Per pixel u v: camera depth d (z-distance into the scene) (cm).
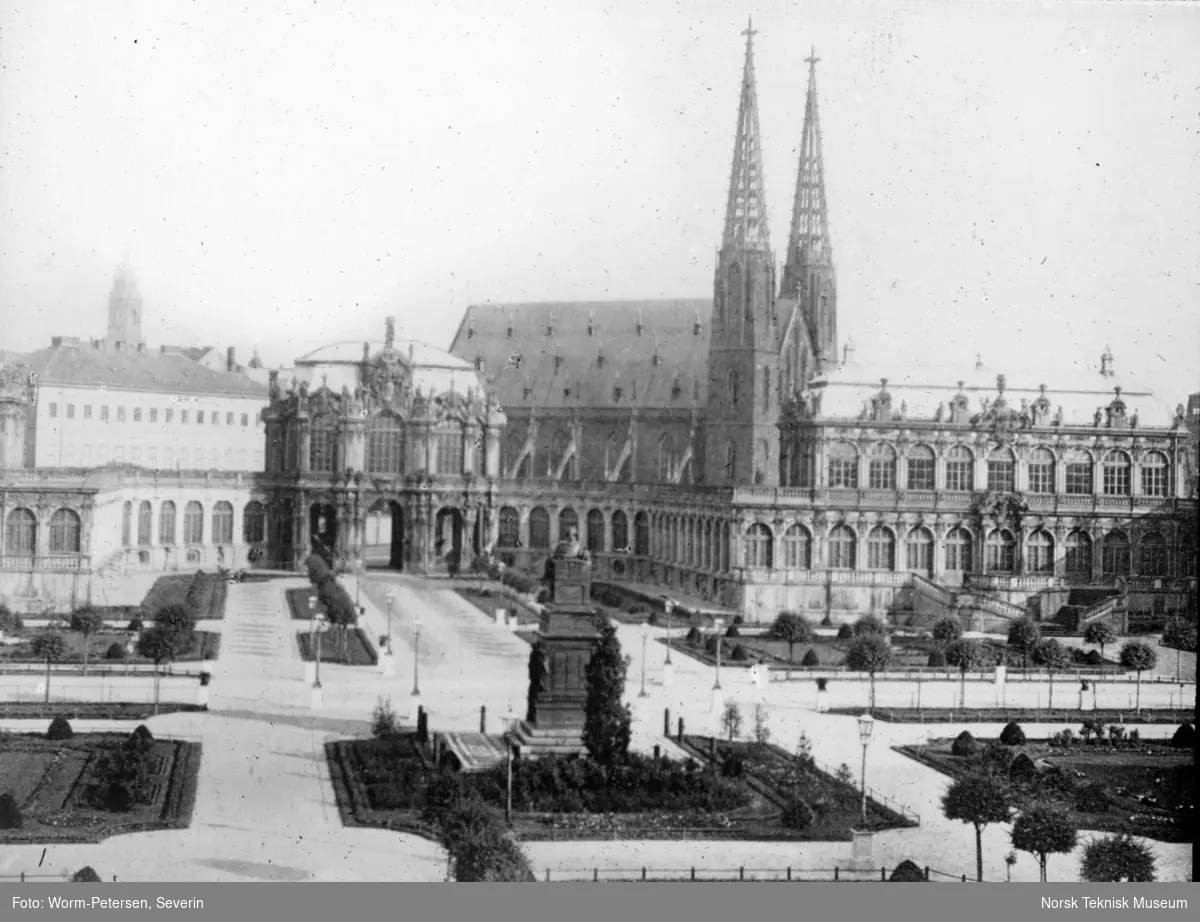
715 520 17175
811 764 9231
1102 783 9319
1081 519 16525
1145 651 11675
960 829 8456
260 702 10825
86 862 7425
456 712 10494
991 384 17388
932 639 14450
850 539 16625
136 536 18900
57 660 11962
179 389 19962
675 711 10912
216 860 7462
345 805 8312
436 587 18512
